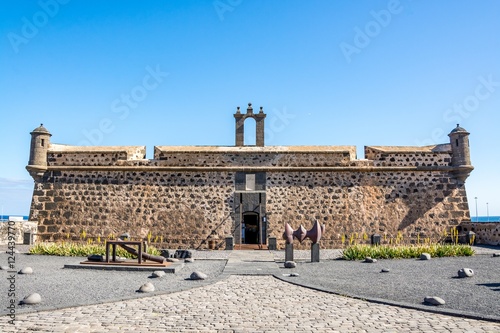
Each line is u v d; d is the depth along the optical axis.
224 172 25.52
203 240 24.66
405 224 24.95
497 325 7.01
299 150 25.73
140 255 14.55
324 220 24.88
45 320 7.22
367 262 16.48
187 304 8.66
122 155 25.81
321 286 10.83
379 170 25.56
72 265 14.35
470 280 11.60
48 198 25.28
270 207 25.06
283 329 6.82
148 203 25.16
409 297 9.36
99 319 7.34
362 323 7.18
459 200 25.36
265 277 12.73
